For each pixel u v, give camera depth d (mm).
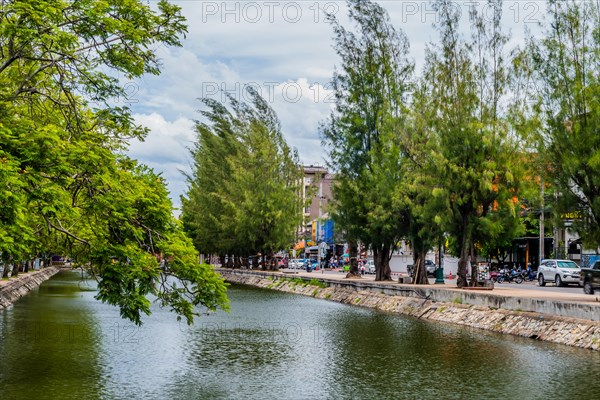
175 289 16312
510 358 18922
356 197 43906
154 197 16250
